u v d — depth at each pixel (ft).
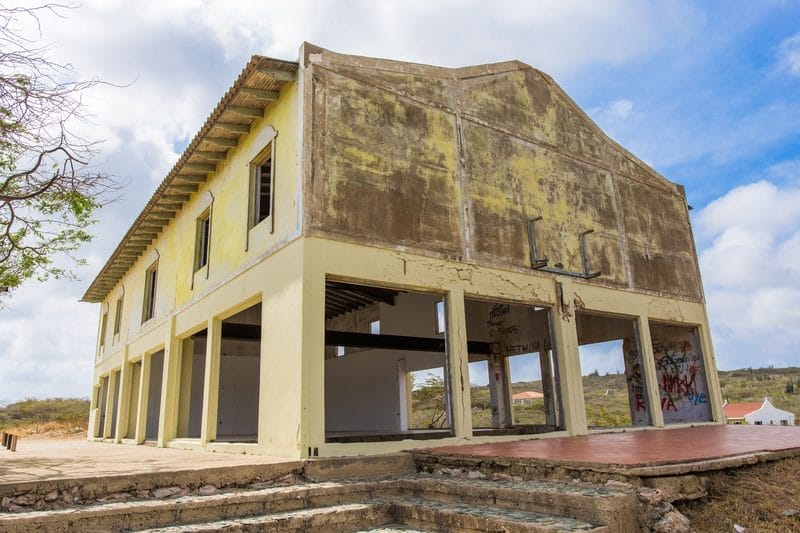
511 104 38.32
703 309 47.80
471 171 34.22
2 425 122.31
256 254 31.19
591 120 44.16
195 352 57.11
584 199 41.39
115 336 65.57
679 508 16.60
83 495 16.75
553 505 16.14
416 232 30.37
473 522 16.31
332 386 69.05
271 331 27.86
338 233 27.30
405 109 31.86
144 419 50.03
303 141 27.45
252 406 60.54
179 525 16.35
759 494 17.71
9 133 25.59
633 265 43.45
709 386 45.24
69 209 31.37
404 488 21.45
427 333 56.08
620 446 23.91
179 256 45.44
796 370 258.98
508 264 34.60
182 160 38.78
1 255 36.47
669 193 49.19
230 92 30.89
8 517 14.46
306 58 28.58
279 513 18.12
